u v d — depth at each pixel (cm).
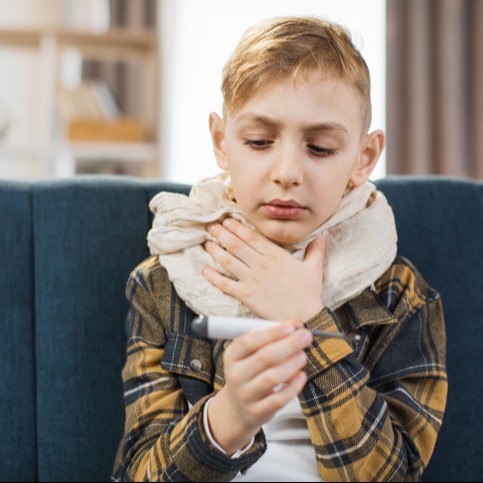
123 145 267
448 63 280
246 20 311
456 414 107
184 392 88
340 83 83
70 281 106
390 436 81
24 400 103
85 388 104
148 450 82
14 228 107
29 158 291
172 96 312
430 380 91
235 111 83
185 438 74
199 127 313
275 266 87
